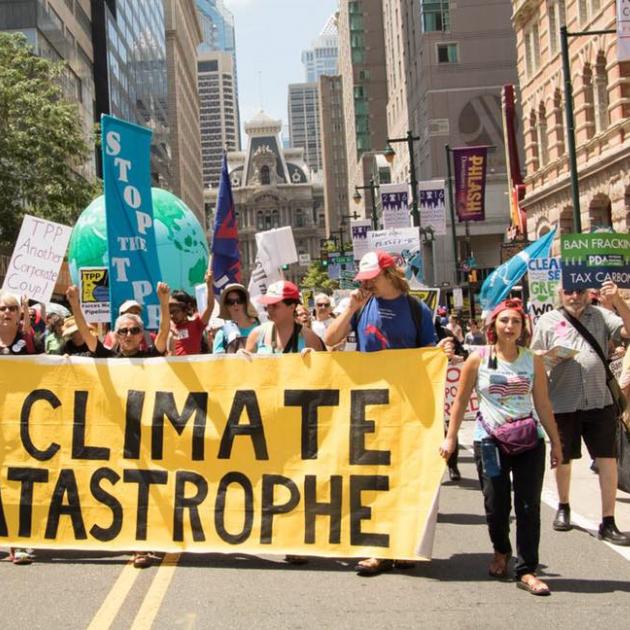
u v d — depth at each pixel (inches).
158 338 315.9
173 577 258.7
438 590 244.2
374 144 4436.5
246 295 367.6
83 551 289.1
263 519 271.6
